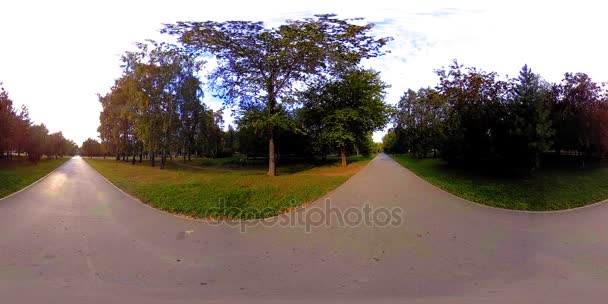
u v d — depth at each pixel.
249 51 19.30
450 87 19.80
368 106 28.80
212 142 47.78
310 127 32.25
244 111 20.06
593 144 17.55
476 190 12.34
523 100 14.30
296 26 18.34
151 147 30.28
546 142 14.06
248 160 43.94
